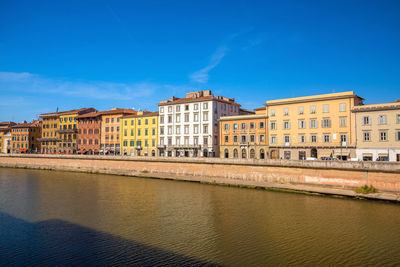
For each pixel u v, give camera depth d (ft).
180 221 107.45
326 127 214.90
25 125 411.75
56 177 233.55
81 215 116.06
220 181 188.65
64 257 76.48
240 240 88.12
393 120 188.75
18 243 86.28
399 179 132.46
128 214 117.19
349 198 140.67
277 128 236.63
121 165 251.19
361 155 199.31
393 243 85.51
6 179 221.05
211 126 269.44
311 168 158.81
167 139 296.10
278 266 71.20
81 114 374.84
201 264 72.13
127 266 71.20
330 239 88.79
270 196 149.59
